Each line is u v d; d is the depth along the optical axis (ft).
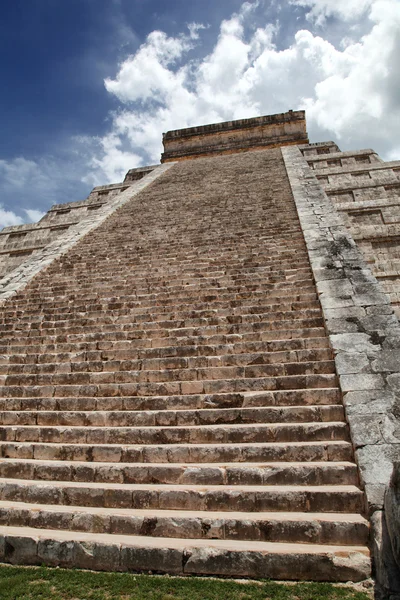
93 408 19.71
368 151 67.46
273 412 16.97
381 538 11.06
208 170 68.80
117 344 24.25
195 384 19.54
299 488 13.51
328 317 21.62
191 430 16.70
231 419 17.22
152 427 17.39
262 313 24.97
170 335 24.39
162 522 12.89
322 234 32.63
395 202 49.90
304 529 12.12
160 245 38.83
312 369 19.13
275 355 20.45
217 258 33.47
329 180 60.18
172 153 99.81
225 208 46.01
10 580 11.57
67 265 38.60
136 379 21.07
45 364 23.29
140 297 29.58
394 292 40.88
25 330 27.86
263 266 30.60
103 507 14.19
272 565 11.31
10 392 21.72
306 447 15.01
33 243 65.77
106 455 16.40
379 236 45.88
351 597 10.27
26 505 14.58
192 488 13.96
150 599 10.57
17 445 17.67
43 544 12.71
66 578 11.64
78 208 71.36
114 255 38.83
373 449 14.02
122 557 12.09
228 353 21.80
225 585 10.95
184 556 11.75
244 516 12.81
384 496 11.68
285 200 44.68
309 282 26.76
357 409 15.70
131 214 51.72
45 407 20.34
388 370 17.30
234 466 14.66
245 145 95.91
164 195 57.82
